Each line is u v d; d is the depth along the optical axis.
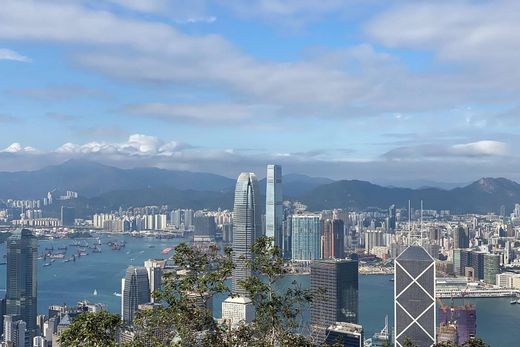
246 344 51.91
